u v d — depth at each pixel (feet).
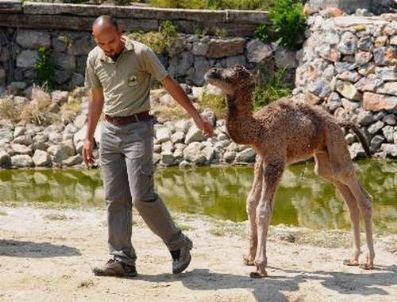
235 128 43.98
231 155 104.68
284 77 122.21
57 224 61.31
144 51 41.63
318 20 118.01
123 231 43.52
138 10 121.80
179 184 93.45
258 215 43.96
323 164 46.68
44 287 42.80
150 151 42.19
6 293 41.88
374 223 72.74
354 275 46.42
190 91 118.11
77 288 42.57
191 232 59.47
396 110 108.06
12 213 65.57
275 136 43.75
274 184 43.86
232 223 64.80
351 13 119.24
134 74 41.78
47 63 120.16
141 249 52.19
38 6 120.16
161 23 122.42
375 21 111.14
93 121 44.24
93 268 44.29
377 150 107.96
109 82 42.16
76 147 105.09
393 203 82.38
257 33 122.62
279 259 50.19
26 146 105.81
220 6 129.39
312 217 75.82
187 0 129.18
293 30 121.19
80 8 120.78
